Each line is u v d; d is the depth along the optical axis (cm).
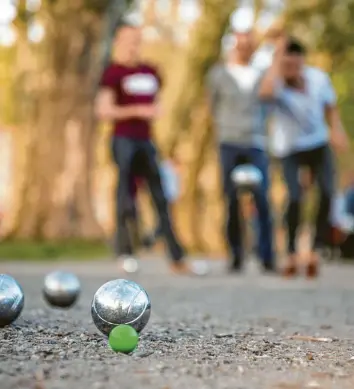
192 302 774
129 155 1140
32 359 393
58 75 2308
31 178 2303
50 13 2288
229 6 2447
